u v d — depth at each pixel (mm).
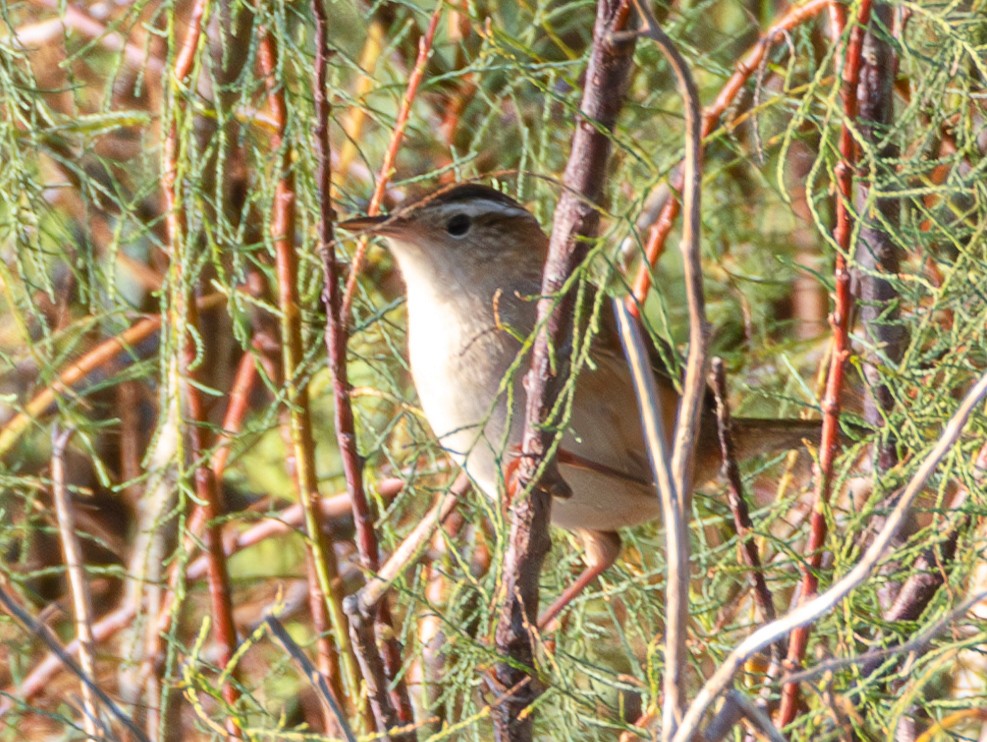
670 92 10445
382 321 9531
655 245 9188
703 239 10305
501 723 6551
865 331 8844
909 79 9508
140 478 8453
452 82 10445
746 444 9094
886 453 7770
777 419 9117
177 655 9414
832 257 9508
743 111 10492
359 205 9930
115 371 11312
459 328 7992
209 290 10391
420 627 8984
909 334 8391
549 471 6246
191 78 8203
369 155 10805
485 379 7941
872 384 8148
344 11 10516
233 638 8438
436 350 8078
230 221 9664
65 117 9430
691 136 4891
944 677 7707
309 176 8344
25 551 9898
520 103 10234
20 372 11273
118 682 10383
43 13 11422
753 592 7105
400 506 9688
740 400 10883
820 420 9047
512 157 10578
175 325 8258
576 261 6020
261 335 10352
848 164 7137
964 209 9180
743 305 10594
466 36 10422
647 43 9531
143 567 8703
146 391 11148
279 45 8484
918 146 8344
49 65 10836
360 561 6992
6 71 9031
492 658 6469
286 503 11602
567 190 5910
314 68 7238
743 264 11094
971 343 7121
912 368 7434
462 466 6625
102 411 11531
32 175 9508
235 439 8562
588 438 8125
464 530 9742
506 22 10648
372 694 6703
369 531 6988
